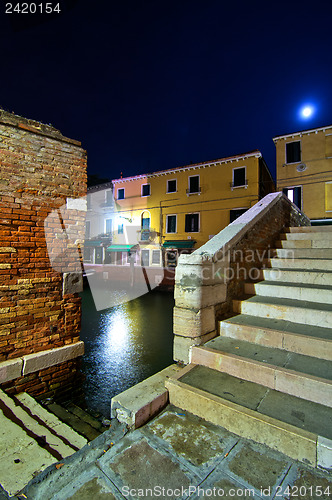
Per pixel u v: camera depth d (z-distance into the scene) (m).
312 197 18.61
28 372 3.55
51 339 3.88
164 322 12.14
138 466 1.76
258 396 2.18
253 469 1.69
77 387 4.16
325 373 2.20
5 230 3.49
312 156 18.78
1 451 2.27
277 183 19.95
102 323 11.94
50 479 1.71
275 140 20.25
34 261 3.73
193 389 2.30
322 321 2.92
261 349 2.74
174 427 2.12
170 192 25.25
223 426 2.08
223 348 2.78
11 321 3.52
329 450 1.61
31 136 3.78
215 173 22.83
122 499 1.53
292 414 1.94
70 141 4.18
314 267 4.30
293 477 1.62
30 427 2.72
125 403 2.22
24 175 3.68
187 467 1.73
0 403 3.09
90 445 1.98
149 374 6.46
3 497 1.74
